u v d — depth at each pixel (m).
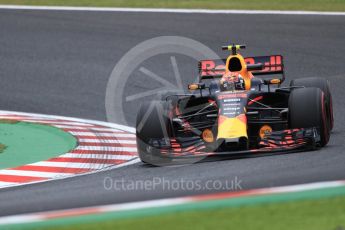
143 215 25.19
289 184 28.03
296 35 68.81
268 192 27.14
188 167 33.94
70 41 70.31
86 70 62.84
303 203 25.56
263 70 41.31
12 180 36.50
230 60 38.53
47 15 78.69
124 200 27.58
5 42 70.75
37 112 54.03
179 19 75.81
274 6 80.19
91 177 35.06
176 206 26.12
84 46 68.75
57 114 53.31
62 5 82.62
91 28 73.88
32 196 30.31
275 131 35.31
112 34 71.75
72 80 60.81
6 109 55.03
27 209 27.30
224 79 37.84
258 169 31.09
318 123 34.62
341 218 23.86
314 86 39.06
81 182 33.50
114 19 76.62
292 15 76.00
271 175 29.69
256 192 27.23
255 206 25.55
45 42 70.38
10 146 45.03
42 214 26.17
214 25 73.25
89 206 27.00
